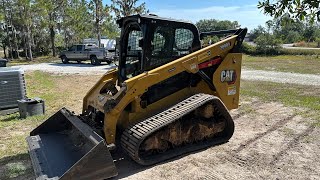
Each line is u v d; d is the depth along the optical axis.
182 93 5.69
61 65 24.41
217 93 6.00
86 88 12.89
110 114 4.75
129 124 5.02
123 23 5.55
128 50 5.62
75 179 3.94
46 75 17.59
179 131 5.27
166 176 4.66
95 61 24.08
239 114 8.17
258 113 8.25
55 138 5.45
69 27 38.00
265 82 13.63
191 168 4.91
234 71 6.16
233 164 5.07
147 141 4.86
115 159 5.20
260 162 5.15
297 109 8.59
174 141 5.24
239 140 6.14
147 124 4.84
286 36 50.44
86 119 5.54
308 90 11.55
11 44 36.72
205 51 5.60
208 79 5.81
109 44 30.92
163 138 5.09
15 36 34.94
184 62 5.32
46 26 34.19
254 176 4.67
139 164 4.88
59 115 5.80
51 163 4.50
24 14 30.36
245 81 14.02
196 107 5.17
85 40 32.78
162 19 5.18
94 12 28.11
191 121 5.43
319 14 2.82
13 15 31.28
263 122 7.41
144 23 5.07
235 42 6.07
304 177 4.64
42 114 8.19
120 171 4.81
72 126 5.63
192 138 5.54
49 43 40.25
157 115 5.05
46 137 5.49
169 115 5.00
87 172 4.01
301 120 7.52
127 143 4.75
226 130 5.99
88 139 4.48
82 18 34.75
